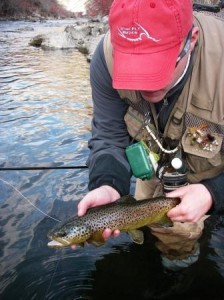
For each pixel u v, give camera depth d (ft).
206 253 3.34
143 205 2.47
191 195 2.41
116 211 2.41
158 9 2.03
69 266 3.18
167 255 3.31
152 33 2.06
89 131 6.15
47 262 3.22
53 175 4.66
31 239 3.51
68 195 4.23
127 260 3.26
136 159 2.73
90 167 2.82
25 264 3.20
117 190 2.69
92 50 14.02
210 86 2.50
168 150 2.78
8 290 2.94
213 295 2.92
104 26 18.39
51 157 5.19
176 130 2.69
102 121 2.90
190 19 2.14
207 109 2.55
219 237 3.53
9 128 6.34
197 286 3.01
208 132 2.61
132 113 2.79
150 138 2.81
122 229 2.45
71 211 3.94
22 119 6.80
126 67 2.11
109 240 3.50
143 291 2.96
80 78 10.21
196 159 2.74
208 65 2.47
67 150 5.42
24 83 9.68
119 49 2.15
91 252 3.35
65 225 2.32
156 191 3.26
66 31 18.19
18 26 31.22
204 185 2.46
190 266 3.20
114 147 2.87
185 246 3.42
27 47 17.16
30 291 2.93
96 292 2.94
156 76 2.09
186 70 2.41
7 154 5.31
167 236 3.48
